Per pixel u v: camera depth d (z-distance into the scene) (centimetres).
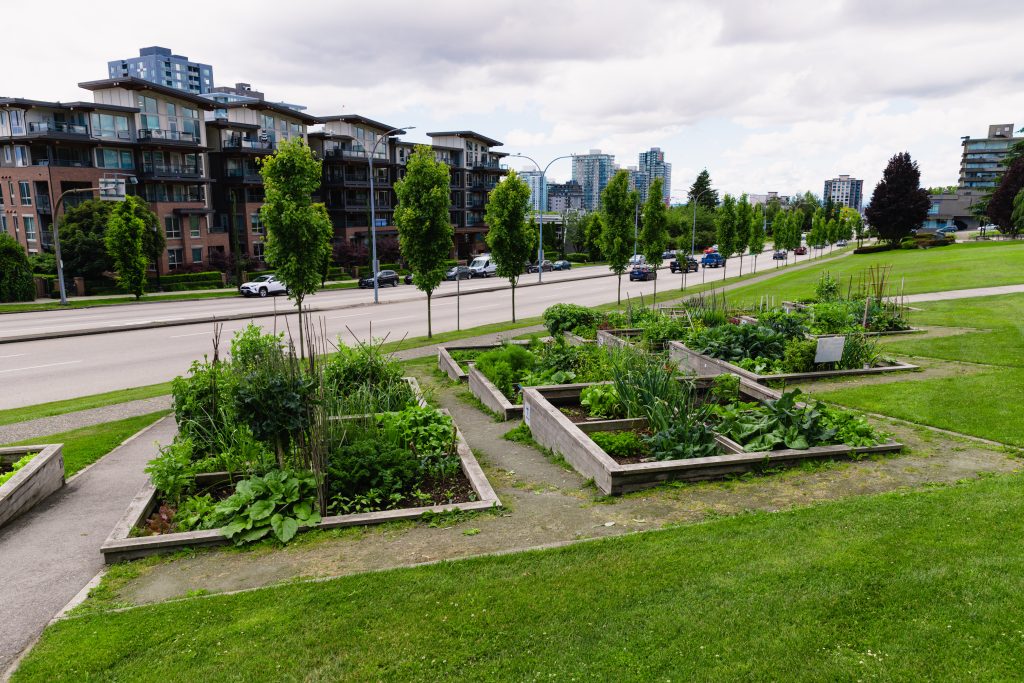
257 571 568
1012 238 6656
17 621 509
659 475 731
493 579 523
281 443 711
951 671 390
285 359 767
